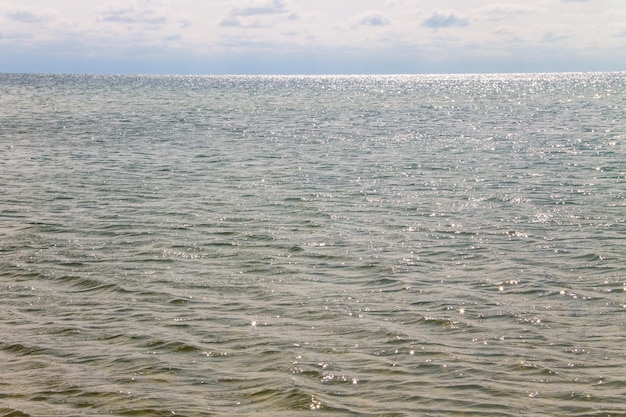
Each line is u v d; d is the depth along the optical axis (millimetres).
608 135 61500
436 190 35875
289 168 43656
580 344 16078
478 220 29172
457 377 14398
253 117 88562
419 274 21812
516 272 21859
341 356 15523
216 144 57125
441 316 17938
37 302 19375
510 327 17203
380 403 13336
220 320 17906
